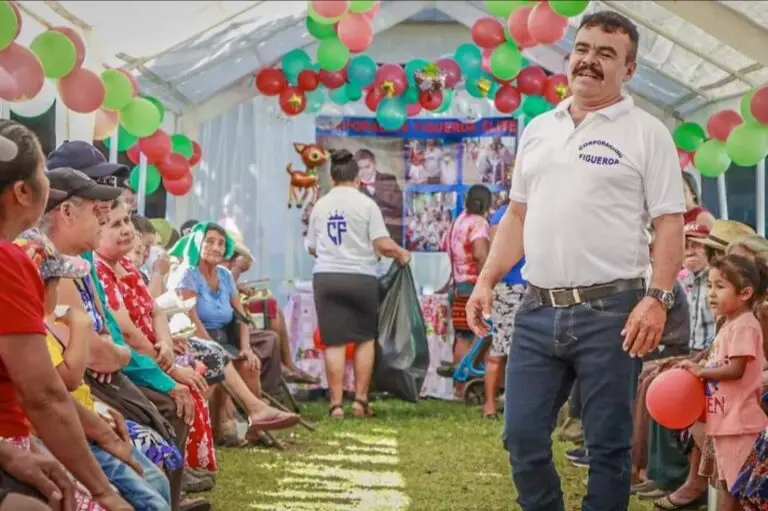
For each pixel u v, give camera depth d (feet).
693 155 29.04
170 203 31.71
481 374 32.89
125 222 15.74
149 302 16.66
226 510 18.02
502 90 33.24
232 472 21.36
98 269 15.43
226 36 28.63
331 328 29.76
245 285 30.58
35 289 8.71
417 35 37.09
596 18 13.11
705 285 20.06
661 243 12.77
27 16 21.03
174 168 27.30
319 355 34.12
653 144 12.87
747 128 23.43
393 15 34.42
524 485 13.34
